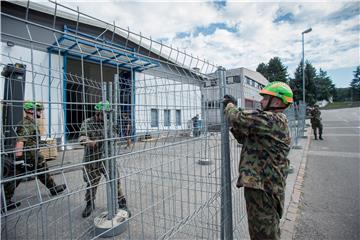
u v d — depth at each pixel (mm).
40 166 2197
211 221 2529
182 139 2098
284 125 1878
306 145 9062
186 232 2441
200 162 2283
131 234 2348
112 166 2314
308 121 22062
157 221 2607
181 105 2375
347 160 6504
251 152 1898
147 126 2635
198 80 2184
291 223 2898
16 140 2229
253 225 1834
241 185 1860
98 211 2654
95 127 2600
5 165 1896
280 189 1831
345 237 2604
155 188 2748
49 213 2051
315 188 4262
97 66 6730
